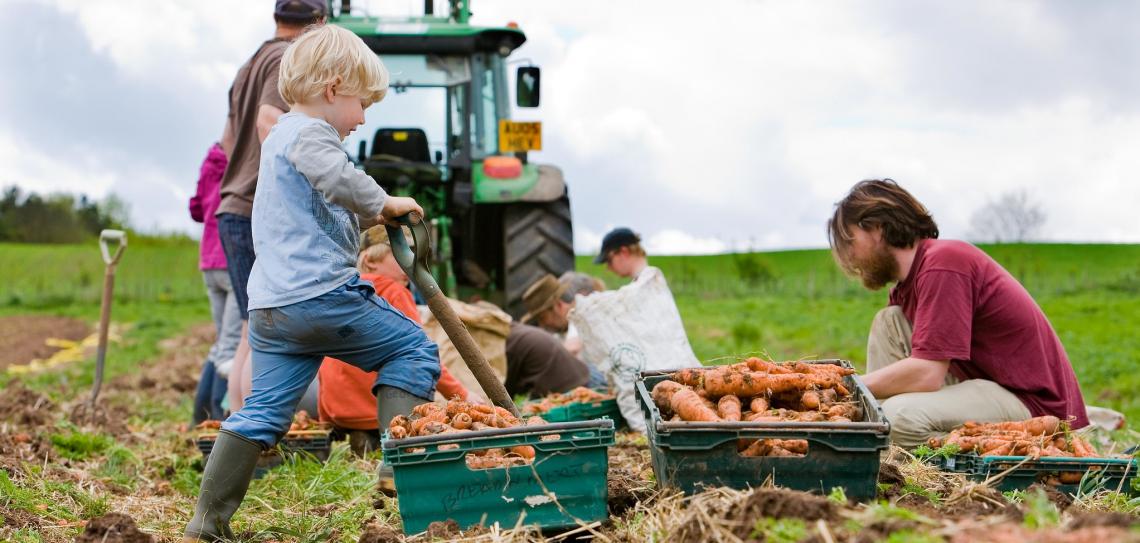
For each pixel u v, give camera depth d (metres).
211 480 3.72
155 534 4.02
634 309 6.22
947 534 2.49
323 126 3.72
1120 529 2.32
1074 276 30.95
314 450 5.27
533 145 10.01
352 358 3.89
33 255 38.22
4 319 23.33
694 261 39.53
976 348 4.83
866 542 2.49
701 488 3.45
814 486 3.44
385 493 4.32
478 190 9.61
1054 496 3.74
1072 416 4.46
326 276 3.71
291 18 5.60
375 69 3.85
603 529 3.49
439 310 3.85
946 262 4.72
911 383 4.67
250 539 3.81
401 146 10.26
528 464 3.45
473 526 3.41
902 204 4.91
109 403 9.05
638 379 4.06
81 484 4.93
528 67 10.14
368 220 4.02
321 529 3.96
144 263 35.59
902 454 4.34
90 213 65.75
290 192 3.73
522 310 9.84
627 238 7.79
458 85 10.23
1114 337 15.87
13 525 3.91
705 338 15.93
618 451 5.24
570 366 7.09
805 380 3.80
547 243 9.87
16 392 8.05
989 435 4.20
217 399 7.05
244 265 5.79
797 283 31.53
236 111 5.75
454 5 10.58
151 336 18.27
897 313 5.05
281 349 3.79
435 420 3.61
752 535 2.76
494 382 3.90
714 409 3.81
